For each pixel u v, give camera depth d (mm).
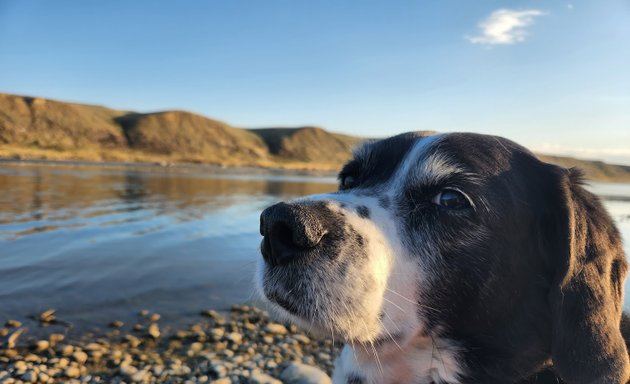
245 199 2127
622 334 266
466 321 246
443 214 247
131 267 805
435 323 246
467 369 250
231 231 1198
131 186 2508
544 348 253
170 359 496
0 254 842
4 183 2199
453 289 243
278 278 232
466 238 242
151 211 1512
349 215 243
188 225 1263
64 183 2432
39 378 439
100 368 468
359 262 228
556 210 250
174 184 2900
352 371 276
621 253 249
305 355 541
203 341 545
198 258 891
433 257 244
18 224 1142
